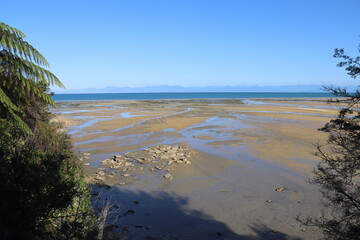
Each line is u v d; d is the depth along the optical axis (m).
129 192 10.46
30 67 8.38
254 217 8.56
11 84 8.94
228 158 15.36
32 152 4.75
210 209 9.15
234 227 7.96
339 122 5.18
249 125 27.92
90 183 11.04
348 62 5.00
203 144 19.03
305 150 16.95
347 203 5.20
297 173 12.74
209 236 7.43
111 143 19.11
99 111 44.12
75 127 25.83
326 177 5.57
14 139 6.88
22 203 3.68
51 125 13.16
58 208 4.41
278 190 10.73
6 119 7.80
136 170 13.13
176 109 48.69
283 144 18.78
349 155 5.19
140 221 8.19
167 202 9.66
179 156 15.69
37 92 8.98
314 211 8.84
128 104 67.19
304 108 49.62
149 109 48.84
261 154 16.20
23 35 8.27
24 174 3.92
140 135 22.22
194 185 11.35
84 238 5.32
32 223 3.88
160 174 12.64
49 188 4.21
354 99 5.02
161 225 7.99
